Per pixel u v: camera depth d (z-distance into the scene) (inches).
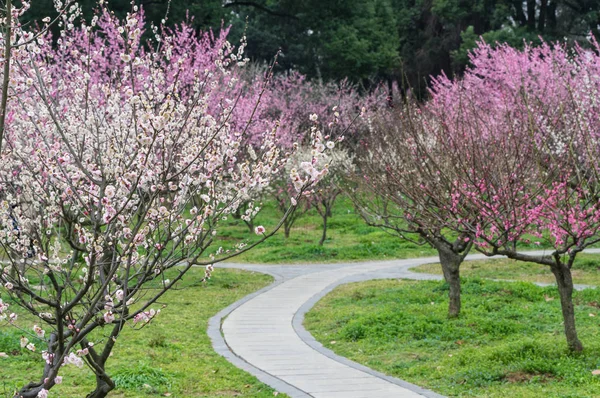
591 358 386.3
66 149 297.9
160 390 352.8
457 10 1865.2
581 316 514.9
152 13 1327.5
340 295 662.5
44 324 480.7
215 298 657.0
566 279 403.5
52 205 256.2
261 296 669.3
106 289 222.4
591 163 374.9
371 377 385.1
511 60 990.4
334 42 1732.3
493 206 387.5
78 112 301.7
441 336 473.4
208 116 269.0
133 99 213.6
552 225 387.2
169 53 306.2
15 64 226.8
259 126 965.8
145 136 207.0
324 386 364.8
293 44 1950.1
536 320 510.0
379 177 501.4
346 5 1802.4
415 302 598.5
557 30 1758.1
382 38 1844.2
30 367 384.8
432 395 346.9
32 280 591.5
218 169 273.3
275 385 366.3
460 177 414.9
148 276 233.6
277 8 1883.6
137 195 263.7
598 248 946.7
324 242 1090.7
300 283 747.4
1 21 221.3
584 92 725.9
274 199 1188.5
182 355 435.2
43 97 222.7
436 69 2037.4
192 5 1373.0
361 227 1215.6
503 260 860.6
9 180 295.4
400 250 1002.7
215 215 246.5
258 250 1016.9
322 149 210.4
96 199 240.5
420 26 2156.7
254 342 477.4
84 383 364.5
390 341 471.8
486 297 598.5
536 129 531.2
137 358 417.7
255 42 1968.5
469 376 375.2
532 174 452.1
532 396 332.2
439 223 451.2
